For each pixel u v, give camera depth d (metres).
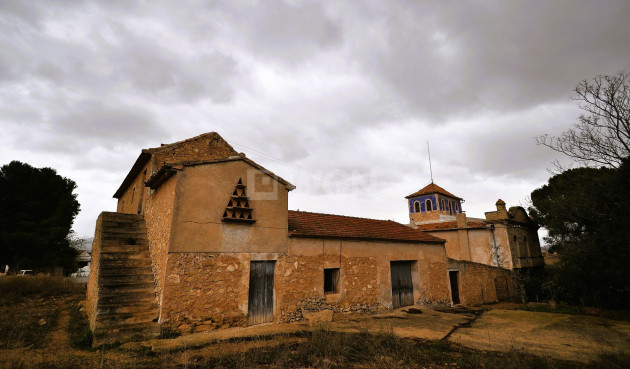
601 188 9.91
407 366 5.60
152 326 7.11
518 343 7.49
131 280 8.41
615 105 9.80
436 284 14.53
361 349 6.61
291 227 10.59
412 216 33.97
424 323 9.98
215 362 5.62
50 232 26.25
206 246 8.22
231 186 9.06
